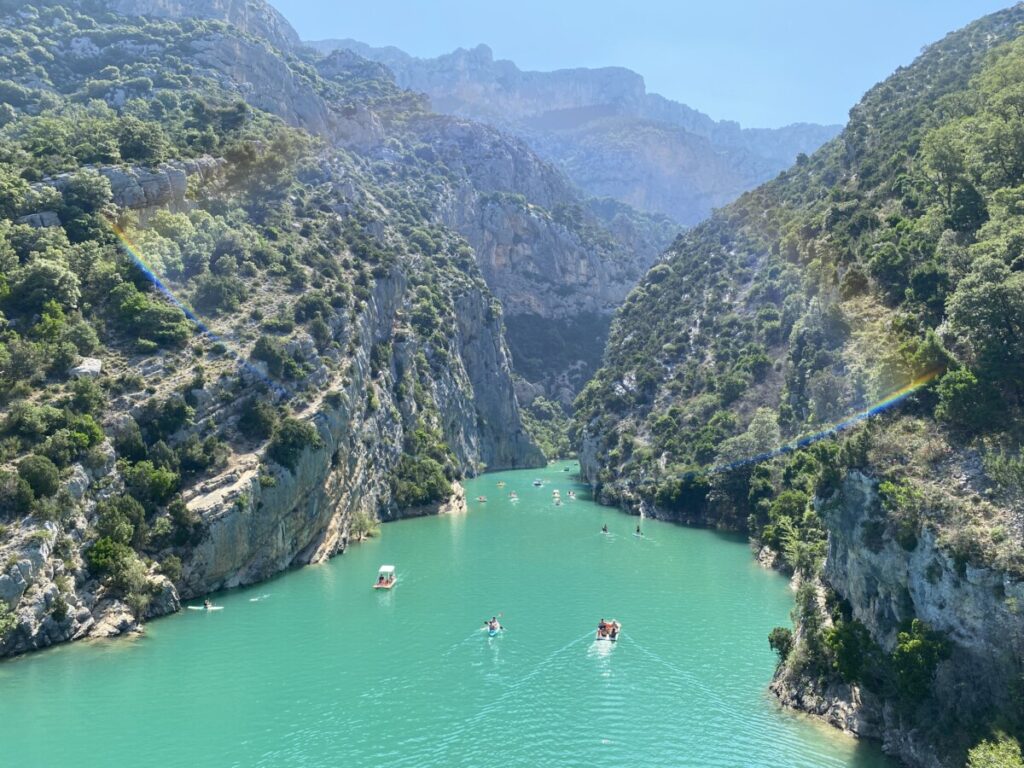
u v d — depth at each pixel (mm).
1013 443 50656
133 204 116812
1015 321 55000
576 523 134500
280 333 112062
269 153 155375
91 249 101688
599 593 88438
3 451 72625
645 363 176875
